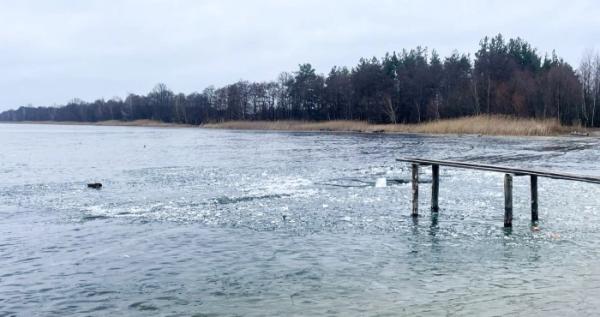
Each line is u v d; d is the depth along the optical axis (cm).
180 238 1534
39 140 8394
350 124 11762
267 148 5834
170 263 1278
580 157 4116
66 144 7125
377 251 1363
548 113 8994
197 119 18312
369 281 1115
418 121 11288
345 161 4075
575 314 908
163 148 6109
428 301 985
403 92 11794
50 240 1531
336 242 1466
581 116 9081
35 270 1238
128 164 4094
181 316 942
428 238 1502
